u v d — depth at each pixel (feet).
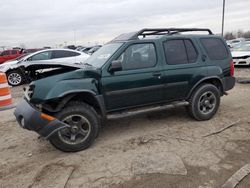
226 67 17.69
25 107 12.86
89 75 13.30
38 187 10.34
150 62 15.08
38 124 12.26
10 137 15.90
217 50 17.52
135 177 10.64
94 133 13.61
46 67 13.83
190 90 16.44
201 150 12.78
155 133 15.33
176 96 16.17
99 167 11.62
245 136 14.29
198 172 10.78
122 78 14.14
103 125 17.25
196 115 16.84
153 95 15.30
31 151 13.79
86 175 11.02
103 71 13.74
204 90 16.70
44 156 13.10
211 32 18.19
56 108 12.81
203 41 17.10
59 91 12.39
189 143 13.69
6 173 11.62
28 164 12.35
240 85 29.78
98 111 14.37
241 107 20.15
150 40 15.24
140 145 13.74
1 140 15.48
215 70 17.01
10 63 37.63
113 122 17.76
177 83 15.83
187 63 16.21
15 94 30.76
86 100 13.91
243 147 12.94
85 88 13.06
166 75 15.38
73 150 13.21
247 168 10.77
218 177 10.37
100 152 13.16
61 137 12.85
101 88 13.66
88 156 12.78
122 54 14.34
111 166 11.64
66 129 12.92
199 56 16.66
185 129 15.75
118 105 14.44
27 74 14.47
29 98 12.96
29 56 37.52
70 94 12.92
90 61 15.98
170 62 15.65
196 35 17.04
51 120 12.26
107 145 13.98
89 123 13.38
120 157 12.46
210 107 17.29
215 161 11.62
